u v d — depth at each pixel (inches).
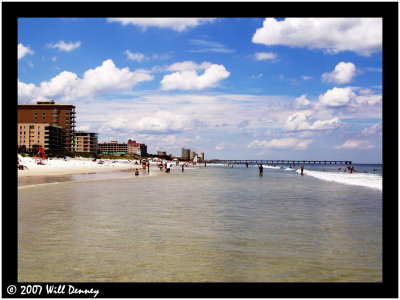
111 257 380.5
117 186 1446.9
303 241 465.1
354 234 510.9
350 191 1327.5
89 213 687.1
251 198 1035.3
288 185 1690.5
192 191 1259.8
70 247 418.6
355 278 324.2
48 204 821.2
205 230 533.0
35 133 7283.5
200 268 348.2
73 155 6820.9
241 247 430.3
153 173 3122.5
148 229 534.0
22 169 2576.3
